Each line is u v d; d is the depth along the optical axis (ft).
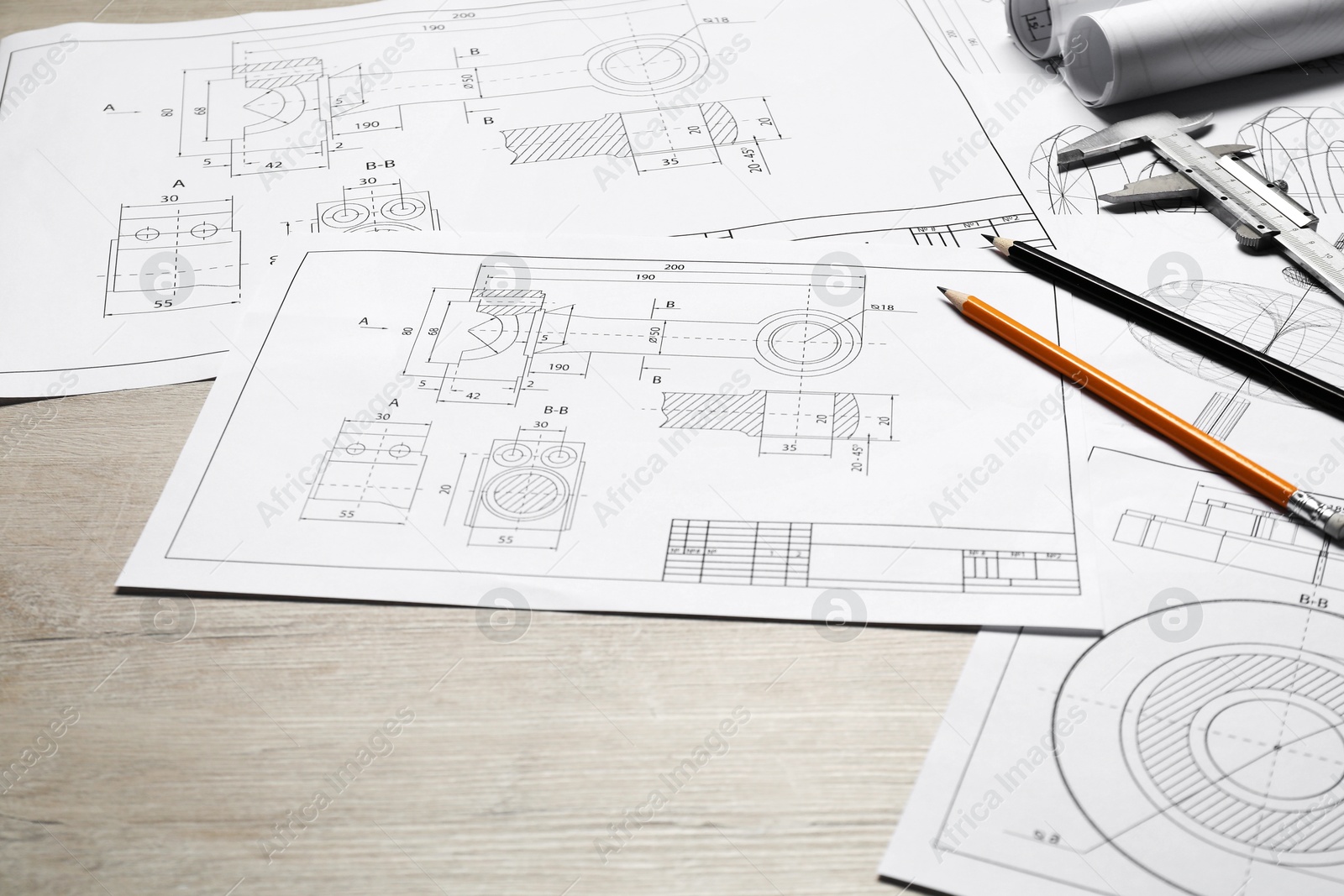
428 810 1.48
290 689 1.61
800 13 3.09
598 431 1.95
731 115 2.75
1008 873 1.38
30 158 2.69
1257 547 1.71
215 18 3.17
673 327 2.14
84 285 2.34
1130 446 1.88
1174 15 2.55
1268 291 2.16
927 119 2.70
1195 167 2.43
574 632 1.66
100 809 1.49
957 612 1.65
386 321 2.18
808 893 1.38
